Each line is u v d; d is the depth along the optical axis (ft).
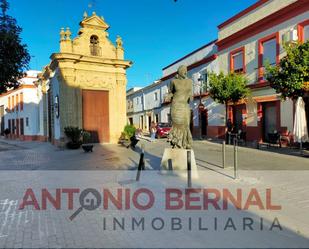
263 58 62.85
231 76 62.44
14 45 40.70
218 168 33.42
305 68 36.35
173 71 111.24
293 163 36.37
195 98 91.45
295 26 54.39
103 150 58.65
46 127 94.22
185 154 28.14
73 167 38.88
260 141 63.26
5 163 46.01
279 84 39.83
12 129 131.03
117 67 74.69
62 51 68.03
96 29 72.74
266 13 62.13
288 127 55.88
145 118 142.20
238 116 71.72
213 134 82.07
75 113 69.36
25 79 112.78
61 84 68.08
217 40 80.12
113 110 74.74
